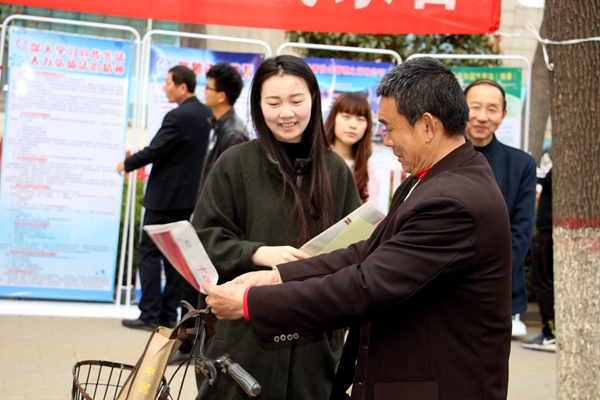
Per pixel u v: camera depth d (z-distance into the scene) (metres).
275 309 2.04
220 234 2.60
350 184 2.82
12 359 4.82
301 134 2.71
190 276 2.42
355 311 1.97
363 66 6.16
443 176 2.03
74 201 6.05
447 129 2.07
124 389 2.00
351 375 2.36
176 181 5.80
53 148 5.97
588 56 3.18
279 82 2.58
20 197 5.96
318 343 2.65
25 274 6.03
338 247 2.49
